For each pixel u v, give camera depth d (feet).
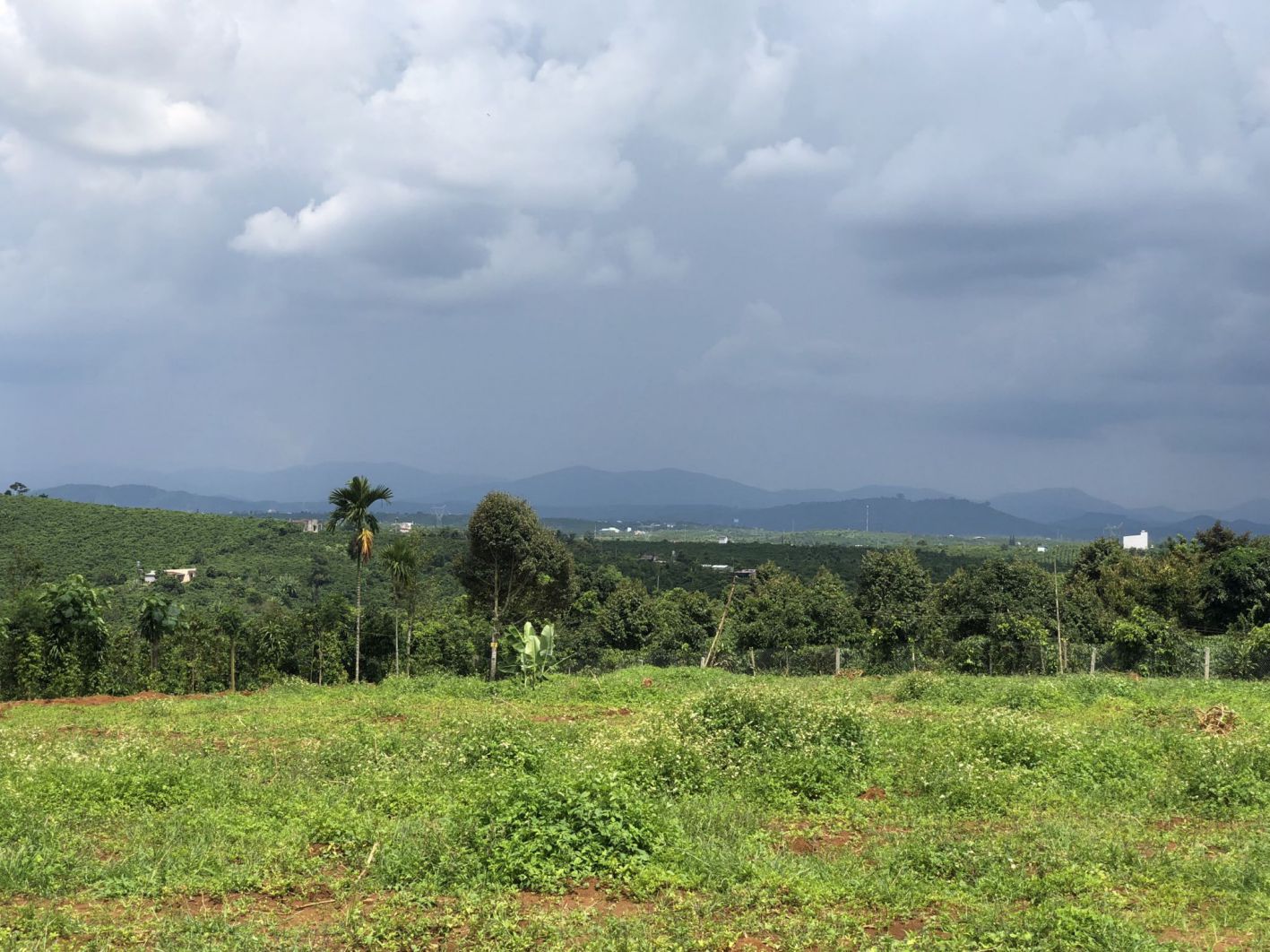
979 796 37.09
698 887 27.30
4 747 51.62
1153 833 32.94
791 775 40.19
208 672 136.46
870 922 24.90
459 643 145.28
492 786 37.14
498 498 143.43
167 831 32.45
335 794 38.50
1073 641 109.60
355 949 23.31
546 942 23.47
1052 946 22.66
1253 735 46.85
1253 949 22.75
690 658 126.72
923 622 109.81
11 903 25.90
